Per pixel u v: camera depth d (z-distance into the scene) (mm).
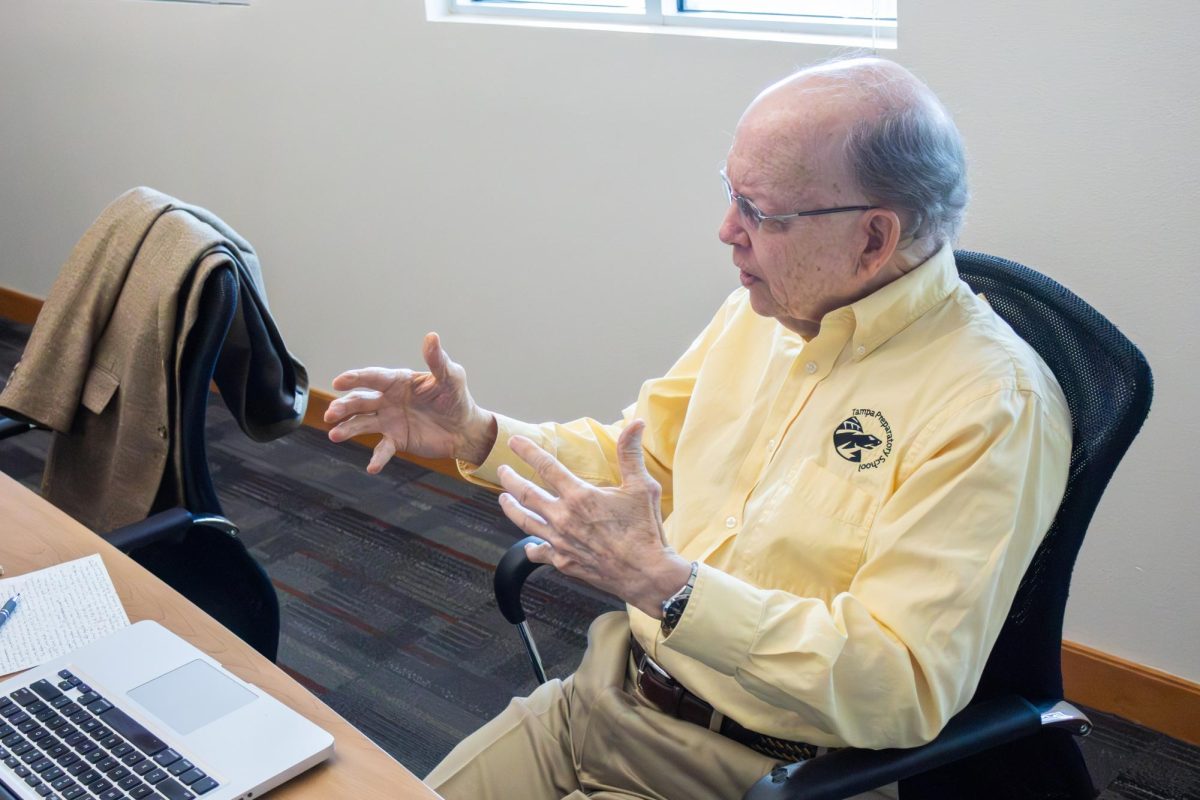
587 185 2621
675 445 1556
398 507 3033
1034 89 1925
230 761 928
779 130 1170
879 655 1084
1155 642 2098
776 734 1231
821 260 1207
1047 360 1259
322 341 3430
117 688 1015
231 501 3057
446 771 1359
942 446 1158
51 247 4266
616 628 1452
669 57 2375
